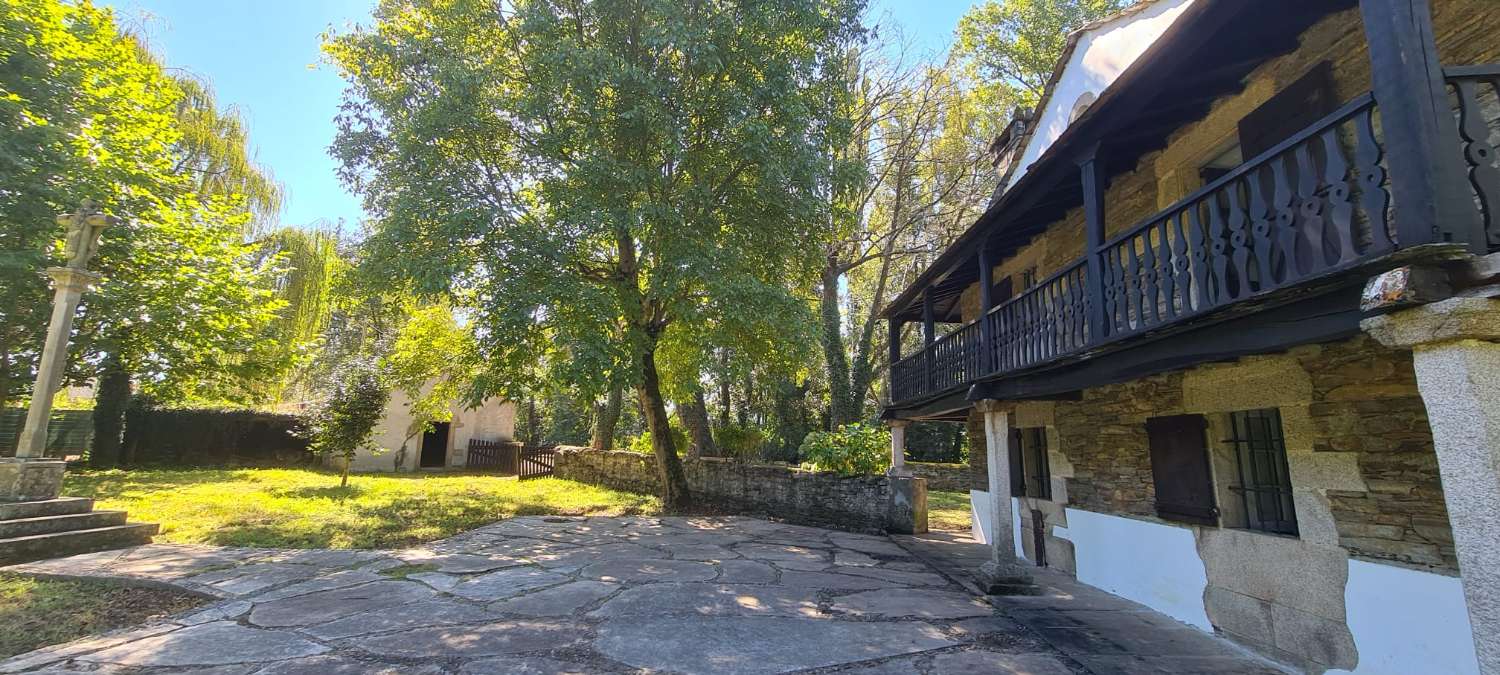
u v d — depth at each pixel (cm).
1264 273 310
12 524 662
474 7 1160
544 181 1120
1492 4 362
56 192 1073
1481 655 221
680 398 1456
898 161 1928
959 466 2017
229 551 752
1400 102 248
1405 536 382
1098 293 471
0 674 375
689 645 459
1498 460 222
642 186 1063
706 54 1029
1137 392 659
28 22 1085
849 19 1272
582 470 1881
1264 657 469
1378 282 251
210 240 1467
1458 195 240
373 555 766
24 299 1173
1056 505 818
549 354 1217
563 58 982
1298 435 458
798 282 1426
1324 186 284
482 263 1050
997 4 2166
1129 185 695
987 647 475
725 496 1462
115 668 388
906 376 1088
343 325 2898
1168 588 586
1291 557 458
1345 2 417
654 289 1073
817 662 430
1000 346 671
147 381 1520
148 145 1338
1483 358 232
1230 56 472
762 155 1067
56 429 1906
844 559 847
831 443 1346
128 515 874
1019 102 2134
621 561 772
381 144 1138
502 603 566
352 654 423
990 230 704
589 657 429
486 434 2759
